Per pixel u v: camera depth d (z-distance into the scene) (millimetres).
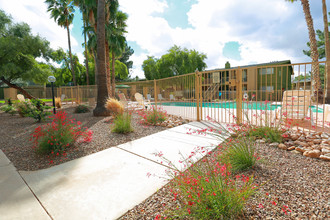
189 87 6926
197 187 1534
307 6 11766
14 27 14250
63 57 29625
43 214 1648
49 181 2260
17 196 1940
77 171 2523
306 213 1533
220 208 1446
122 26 16953
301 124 4375
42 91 21844
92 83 31828
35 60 15000
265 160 2615
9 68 12789
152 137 4230
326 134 3521
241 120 4859
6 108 9328
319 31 19875
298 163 2510
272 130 3555
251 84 21625
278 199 1729
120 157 3023
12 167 2740
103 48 7840
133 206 1737
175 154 3088
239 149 2504
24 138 4453
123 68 29656
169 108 9031
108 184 2152
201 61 29750
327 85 10891
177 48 29438
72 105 15352
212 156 2752
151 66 30875
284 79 20391
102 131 4906
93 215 1625
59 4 20516
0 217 1610
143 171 2473
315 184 1966
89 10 13789
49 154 3232
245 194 1540
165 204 1729
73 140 3598
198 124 5426
